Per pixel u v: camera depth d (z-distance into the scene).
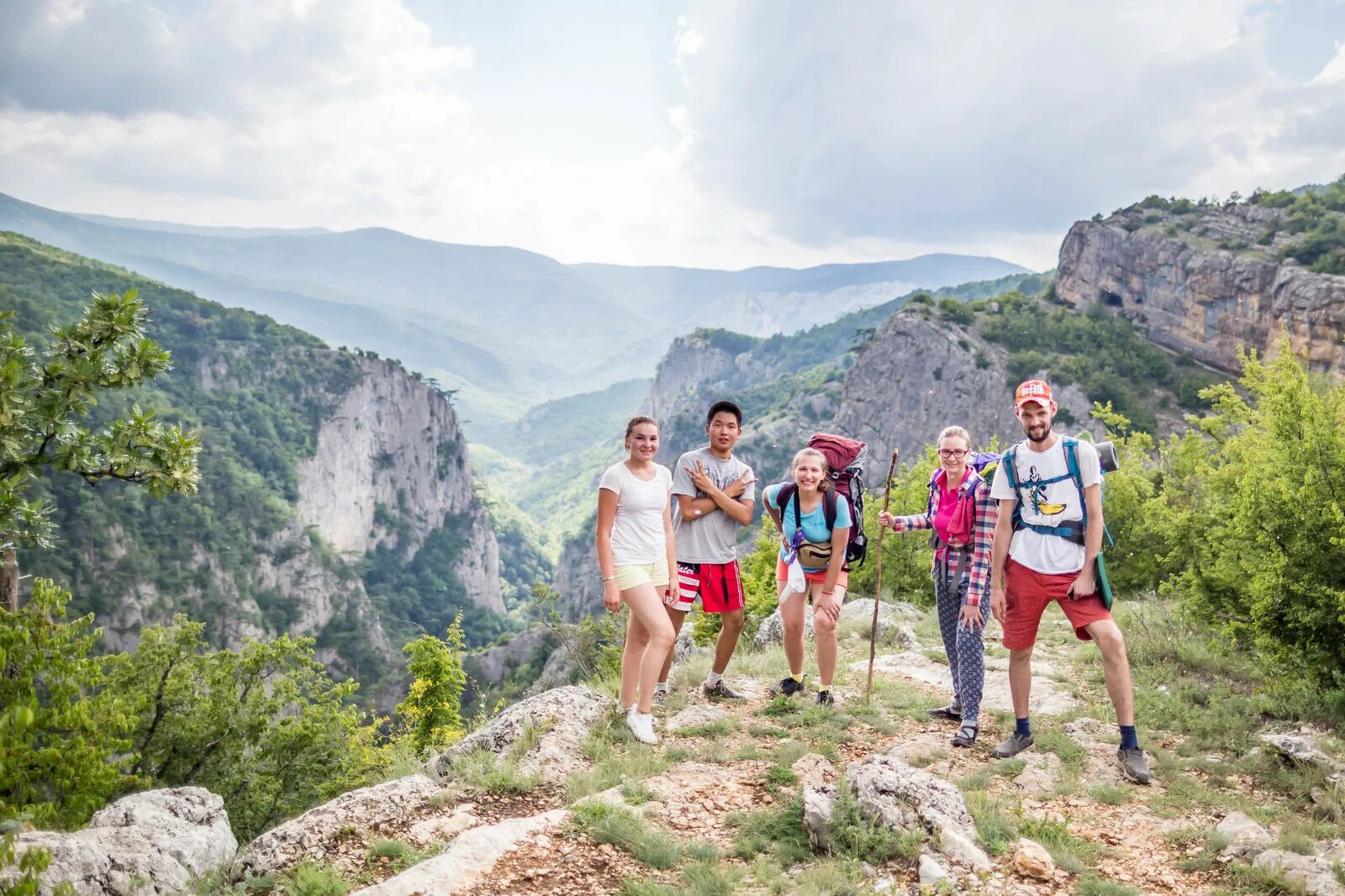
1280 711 6.25
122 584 131.38
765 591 17.84
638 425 5.91
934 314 169.50
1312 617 6.32
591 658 15.50
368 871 4.05
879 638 10.15
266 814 19.66
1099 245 169.50
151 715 20.30
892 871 3.83
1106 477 16.09
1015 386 149.38
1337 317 120.81
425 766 5.92
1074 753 5.55
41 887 3.71
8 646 7.98
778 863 3.99
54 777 7.64
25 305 163.12
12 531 9.12
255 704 21.34
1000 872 3.78
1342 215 140.62
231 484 164.25
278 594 158.75
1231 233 154.50
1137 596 13.09
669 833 4.35
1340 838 4.15
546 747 5.46
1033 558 5.59
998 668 8.25
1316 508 6.51
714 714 6.40
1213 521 9.02
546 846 4.14
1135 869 3.99
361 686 154.38
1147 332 157.12
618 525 5.91
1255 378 7.52
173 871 4.24
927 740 5.96
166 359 10.09
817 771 5.20
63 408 9.55
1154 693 6.83
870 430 170.25
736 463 6.73
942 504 6.53
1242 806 4.68
